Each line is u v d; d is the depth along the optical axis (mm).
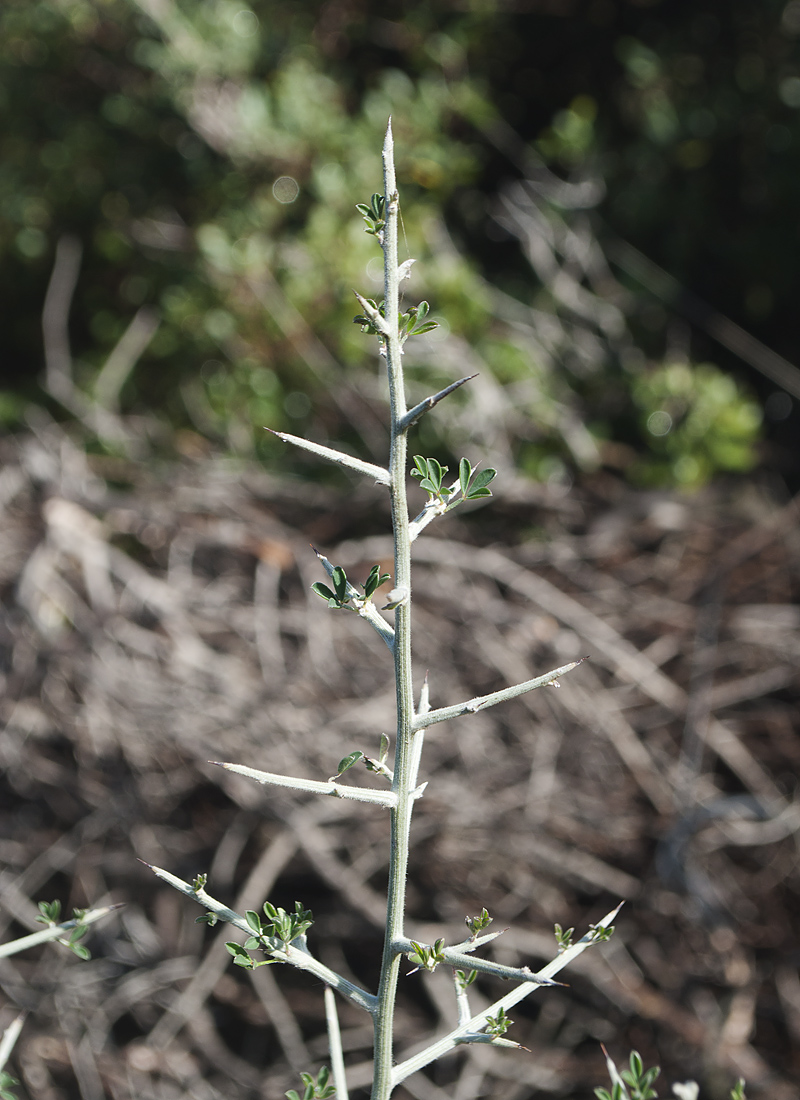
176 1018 2682
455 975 832
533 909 2865
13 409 4922
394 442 708
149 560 3771
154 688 2816
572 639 3062
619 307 4816
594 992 2781
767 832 2723
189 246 4785
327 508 3803
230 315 4547
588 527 3777
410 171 4789
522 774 2842
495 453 3980
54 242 5336
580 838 2807
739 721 3074
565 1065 2701
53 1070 2840
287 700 2863
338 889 2867
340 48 5289
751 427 4164
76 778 2916
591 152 4949
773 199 4848
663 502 3766
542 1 5289
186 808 2996
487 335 4344
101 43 4969
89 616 3010
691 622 3205
